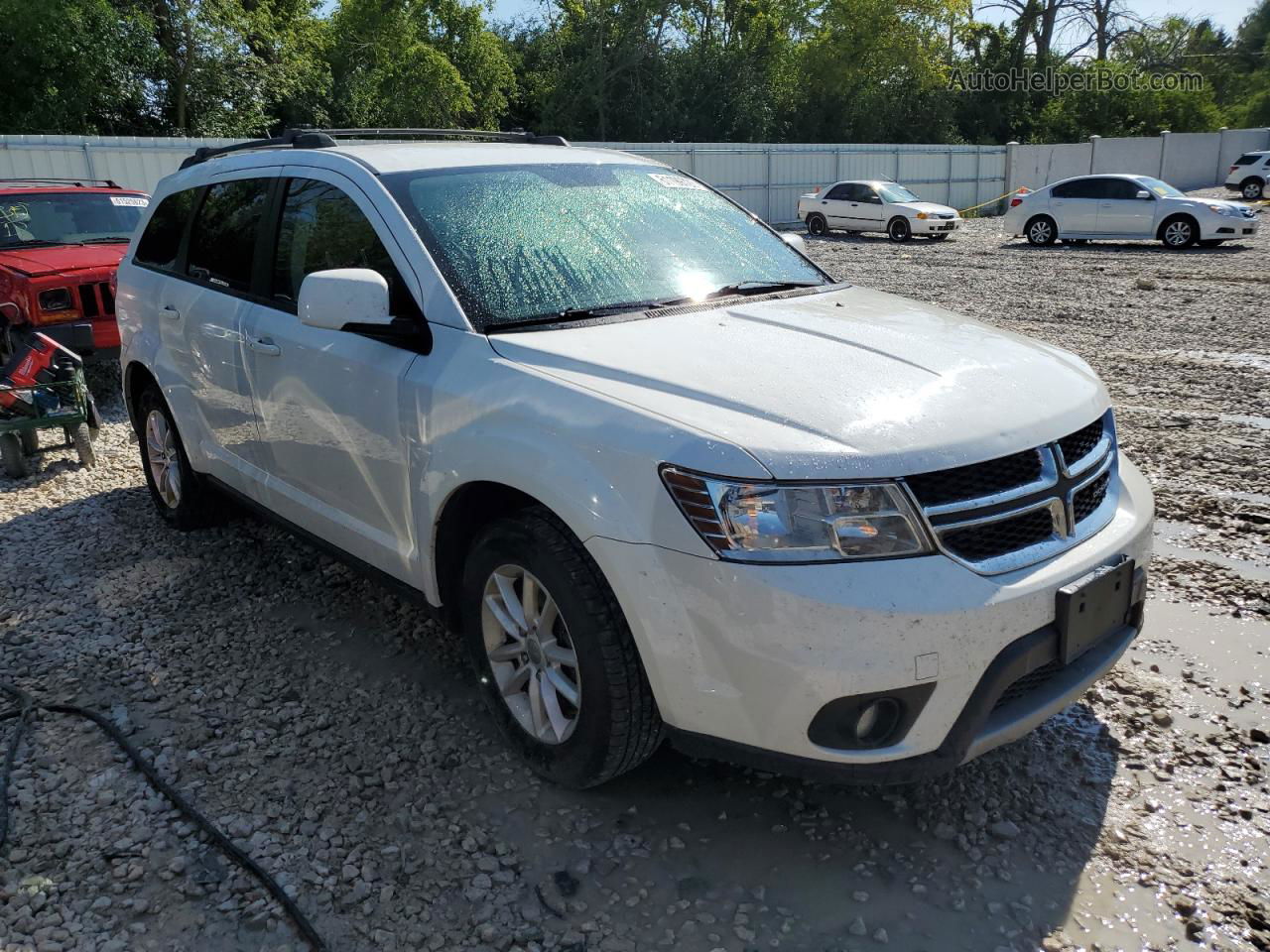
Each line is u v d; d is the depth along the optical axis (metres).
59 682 3.68
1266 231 23.02
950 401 2.64
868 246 22.78
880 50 45.94
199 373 4.38
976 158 36.69
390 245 3.34
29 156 18.08
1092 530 2.76
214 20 26.50
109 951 2.41
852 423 2.49
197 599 4.36
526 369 2.86
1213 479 5.73
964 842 2.75
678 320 3.19
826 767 2.45
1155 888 2.58
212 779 3.08
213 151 4.80
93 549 4.96
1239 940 2.40
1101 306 12.29
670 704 2.55
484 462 2.82
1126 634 2.92
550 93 41.62
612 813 2.89
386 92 34.81
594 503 2.54
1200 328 10.55
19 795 3.00
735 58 43.16
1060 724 3.32
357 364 3.33
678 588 2.43
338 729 3.34
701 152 29.66
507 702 3.06
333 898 2.58
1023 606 2.46
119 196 9.66
